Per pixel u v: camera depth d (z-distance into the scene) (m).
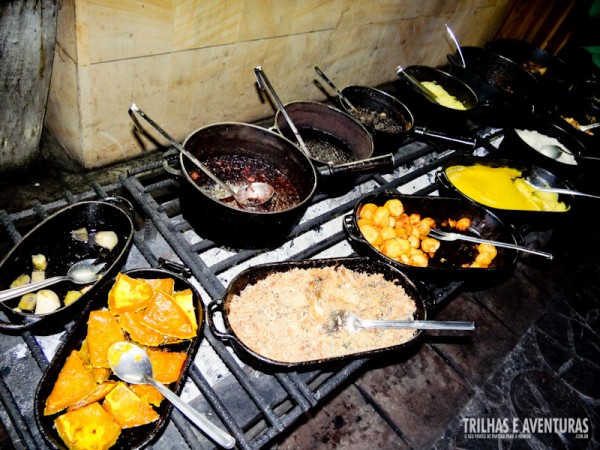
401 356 2.52
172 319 1.25
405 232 1.94
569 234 3.83
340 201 2.28
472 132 2.94
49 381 1.10
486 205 2.20
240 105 2.29
